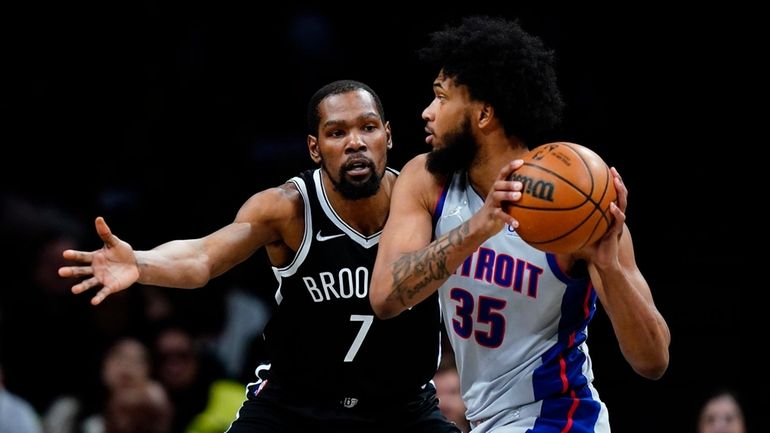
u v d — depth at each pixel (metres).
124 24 16.84
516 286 7.00
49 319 13.42
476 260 7.06
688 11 15.45
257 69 16.34
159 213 15.48
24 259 14.32
